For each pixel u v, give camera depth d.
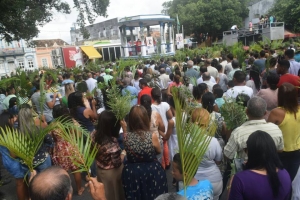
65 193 1.64
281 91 2.98
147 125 2.99
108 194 3.17
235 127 2.97
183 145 2.03
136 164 2.90
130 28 23.53
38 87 6.59
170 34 23.64
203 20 36.59
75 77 10.69
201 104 3.81
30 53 45.09
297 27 26.36
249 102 2.73
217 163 2.98
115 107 3.60
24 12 11.47
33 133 2.84
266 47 11.10
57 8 14.23
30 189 1.63
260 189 1.85
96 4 15.12
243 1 38.75
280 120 2.96
